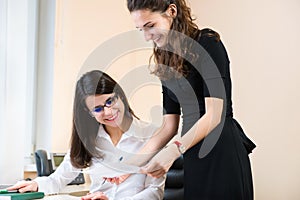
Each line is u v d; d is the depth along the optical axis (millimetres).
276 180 2730
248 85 2834
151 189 1592
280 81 2771
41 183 1671
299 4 2771
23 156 2291
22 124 2289
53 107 2566
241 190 1353
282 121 2746
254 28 2854
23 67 2314
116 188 1627
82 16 2635
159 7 1306
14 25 2307
